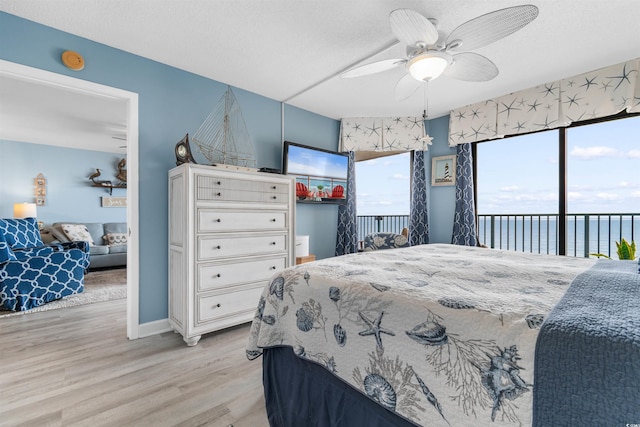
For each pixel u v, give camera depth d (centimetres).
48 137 508
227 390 171
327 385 119
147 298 249
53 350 220
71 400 160
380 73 279
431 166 413
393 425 95
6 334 250
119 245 553
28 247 368
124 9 191
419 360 88
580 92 279
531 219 418
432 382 84
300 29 213
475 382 76
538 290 102
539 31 211
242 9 192
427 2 184
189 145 250
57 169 567
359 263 155
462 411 77
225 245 242
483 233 475
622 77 256
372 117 398
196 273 227
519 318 77
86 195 598
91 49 225
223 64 263
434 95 330
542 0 181
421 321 89
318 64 263
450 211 396
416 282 115
